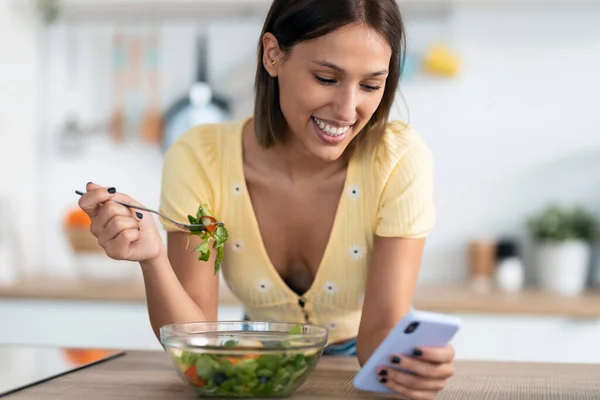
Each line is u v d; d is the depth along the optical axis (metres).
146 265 1.24
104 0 3.18
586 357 2.51
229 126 1.49
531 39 3.09
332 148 1.23
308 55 1.17
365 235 1.43
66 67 3.27
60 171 3.29
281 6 1.24
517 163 3.10
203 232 1.17
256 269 1.49
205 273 1.42
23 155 3.18
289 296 1.51
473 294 2.73
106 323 2.67
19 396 1.04
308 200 1.43
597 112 3.07
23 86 3.18
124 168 3.27
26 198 3.21
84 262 3.00
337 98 1.18
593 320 2.51
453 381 1.16
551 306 2.52
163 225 1.44
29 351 1.40
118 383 1.13
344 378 1.19
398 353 1.02
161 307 1.27
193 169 1.45
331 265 1.45
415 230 1.36
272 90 1.36
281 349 1.00
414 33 3.11
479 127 3.11
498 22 3.09
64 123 3.28
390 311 1.33
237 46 3.22
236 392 1.02
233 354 1.00
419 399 1.03
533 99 3.09
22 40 3.16
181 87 3.24
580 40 3.07
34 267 3.28
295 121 1.24
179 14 3.24
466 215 3.12
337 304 1.52
